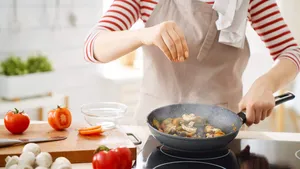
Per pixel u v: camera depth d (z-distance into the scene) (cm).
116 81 362
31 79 333
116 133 150
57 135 147
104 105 158
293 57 164
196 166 126
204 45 169
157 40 134
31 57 345
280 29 170
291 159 134
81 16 378
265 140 150
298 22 370
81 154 132
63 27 370
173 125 140
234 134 130
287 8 374
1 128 154
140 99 180
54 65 371
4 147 133
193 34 169
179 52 133
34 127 156
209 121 146
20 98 329
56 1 363
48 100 337
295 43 172
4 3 340
